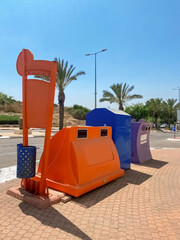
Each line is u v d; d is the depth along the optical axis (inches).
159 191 167.2
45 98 136.4
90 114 236.1
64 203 137.4
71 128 154.6
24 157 134.7
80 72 842.2
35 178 167.0
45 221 113.1
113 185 179.2
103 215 122.8
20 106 2149.4
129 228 108.9
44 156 137.9
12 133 818.2
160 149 429.7
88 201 142.3
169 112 2135.8
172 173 226.5
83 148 161.2
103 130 191.2
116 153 202.2
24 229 104.7
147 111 1883.6
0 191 157.5
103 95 1167.0
